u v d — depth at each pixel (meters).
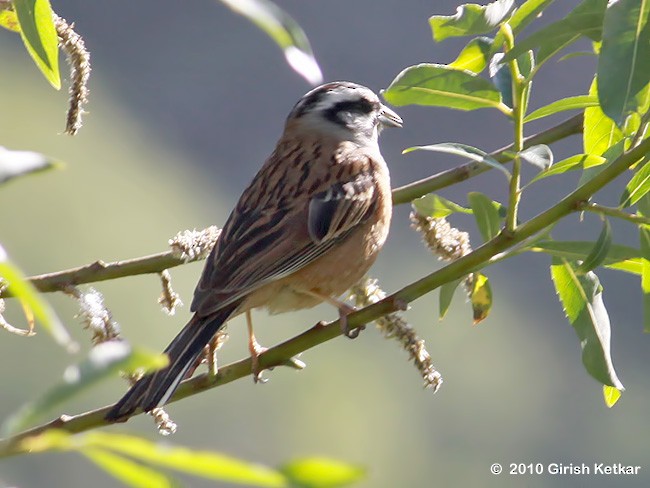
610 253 4.76
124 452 2.02
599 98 3.81
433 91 4.67
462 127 21.20
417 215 5.38
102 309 4.70
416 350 4.92
